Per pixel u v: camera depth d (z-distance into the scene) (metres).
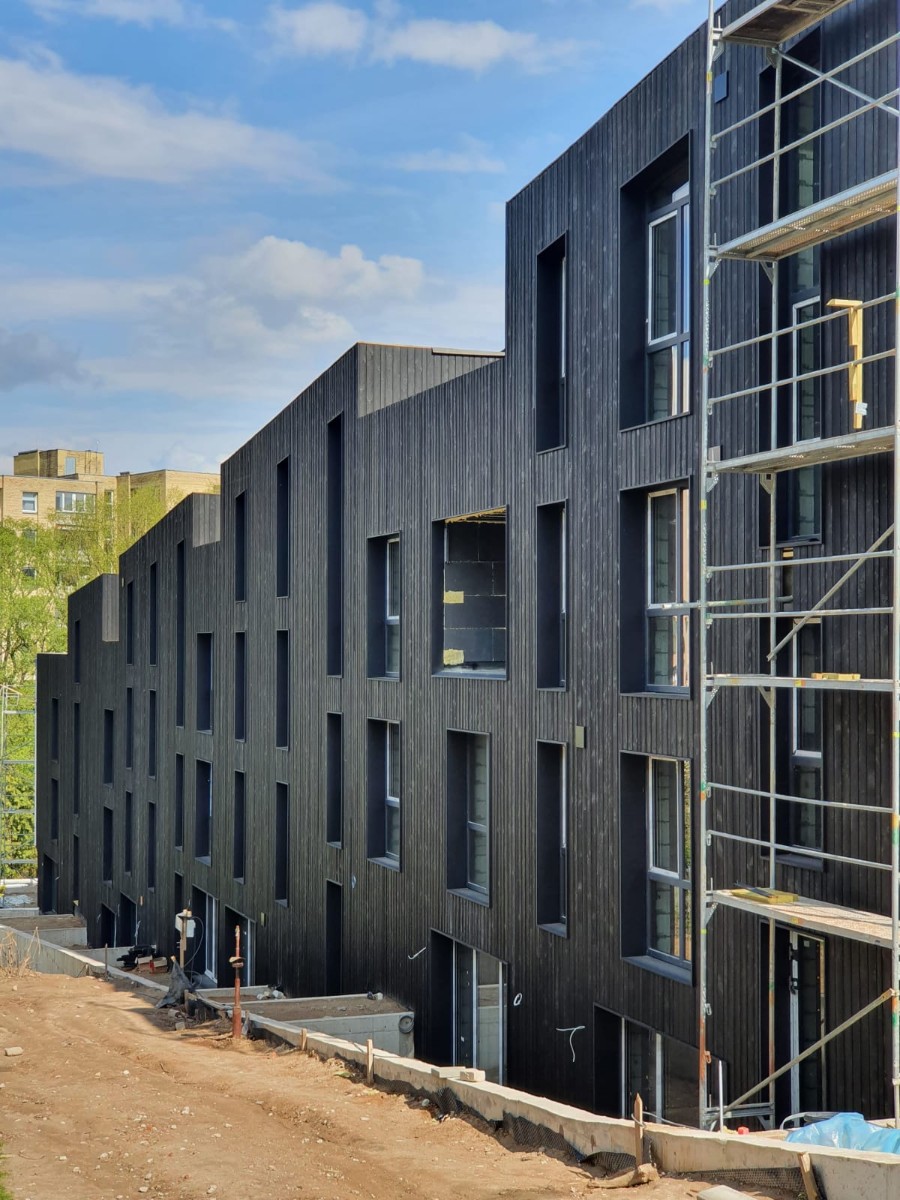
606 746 14.00
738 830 11.86
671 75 13.05
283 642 24.70
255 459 26.19
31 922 39.41
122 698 36.81
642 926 13.65
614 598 13.91
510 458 16.23
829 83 10.88
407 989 18.72
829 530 10.80
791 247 10.90
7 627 71.81
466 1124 11.97
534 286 15.73
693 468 12.64
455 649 18.31
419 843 18.47
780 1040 11.30
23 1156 11.41
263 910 25.11
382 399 20.97
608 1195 8.64
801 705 11.47
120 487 90.25
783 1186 8.01
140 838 34.56
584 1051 14.27
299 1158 11.06
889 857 10.09
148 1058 16.50
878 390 10.31
